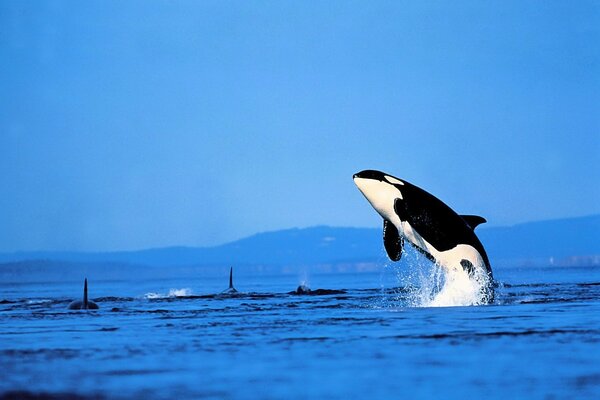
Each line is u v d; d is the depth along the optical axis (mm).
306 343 56938
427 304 99000
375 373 43219
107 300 140750
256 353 51812
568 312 82625
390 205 93562
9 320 88375
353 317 80250
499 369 43781
